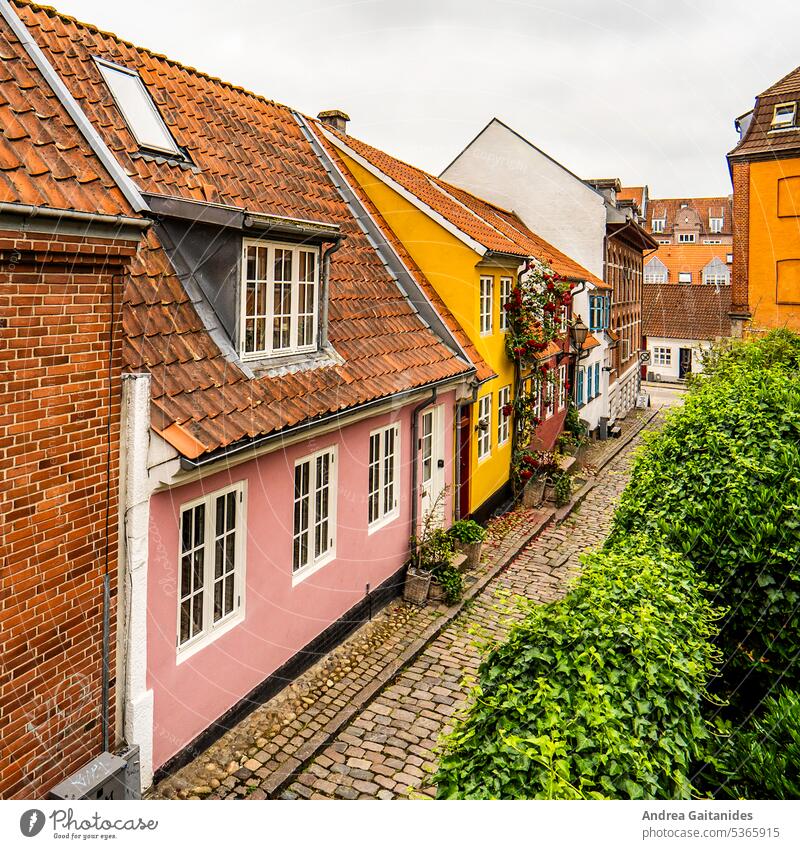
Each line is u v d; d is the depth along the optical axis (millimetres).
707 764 4555
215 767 6094
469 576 10984
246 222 6500
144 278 6305
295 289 7727
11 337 4316
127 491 5238
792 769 4180
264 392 6773
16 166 4453
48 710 4723
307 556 7824
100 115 6824
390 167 12812
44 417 4582
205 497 6023
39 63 5363
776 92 18797
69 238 4523
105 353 5008
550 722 3650
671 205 47156
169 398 5684
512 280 14141
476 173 23375
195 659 6012
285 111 11500
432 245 12000
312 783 6102
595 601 4641
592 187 23750
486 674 4449
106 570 5129
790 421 6922
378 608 9523
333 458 8133
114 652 5262
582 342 18969
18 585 4469
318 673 7859
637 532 6457
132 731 5340
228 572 6488
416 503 10430
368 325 9797
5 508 4355
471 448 12469
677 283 41781
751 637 5914
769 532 5797
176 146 7762
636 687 4039
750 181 18562
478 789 3498
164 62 8953
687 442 7285
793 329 17703
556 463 16422
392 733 6941
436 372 10172
